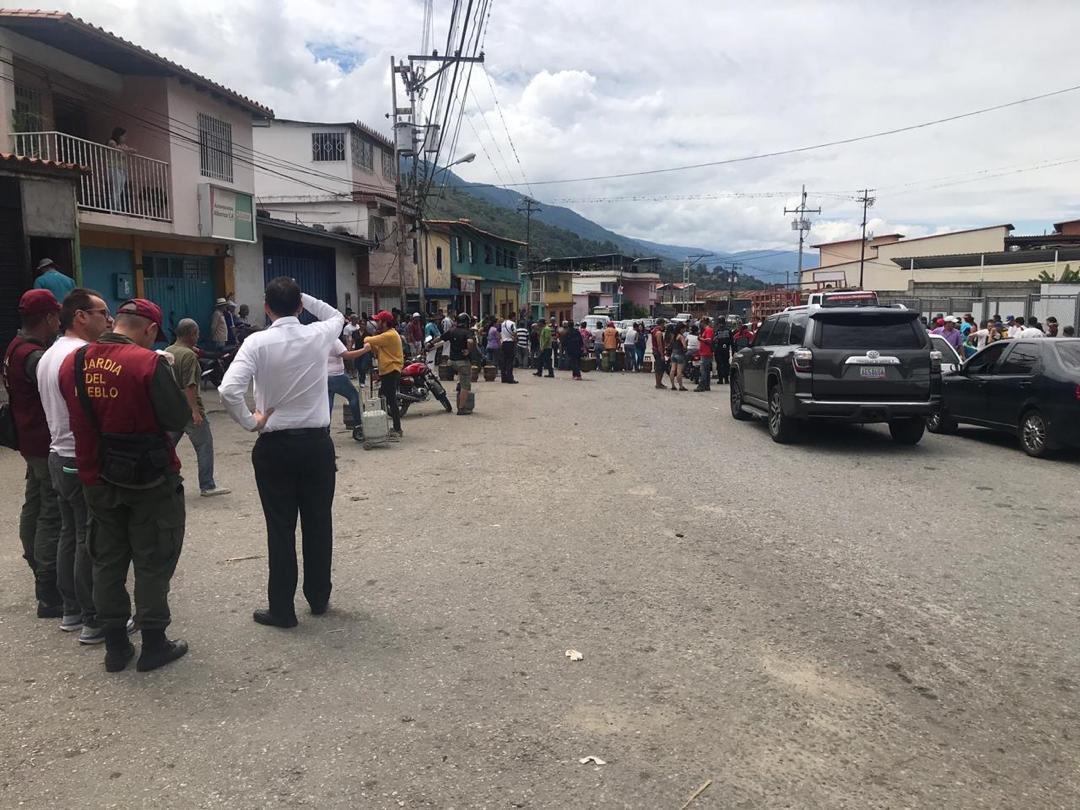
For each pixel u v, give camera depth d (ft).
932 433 40.88
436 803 9.84
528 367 99.30
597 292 257.75
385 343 37.42
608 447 36.06
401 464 31.68
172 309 61.21
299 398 14.83
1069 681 13.21
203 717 11.90
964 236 185.68
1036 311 75.20
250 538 21.22
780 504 25.16
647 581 17.95
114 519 13.07
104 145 51.31
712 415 48.60
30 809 9.68
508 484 28.04
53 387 13.89
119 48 49.39
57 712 12.05
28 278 37.52
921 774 10.57
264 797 9.95
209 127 61.21
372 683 13.00
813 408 34.09
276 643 14.52
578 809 9.75
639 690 12.82
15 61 46.93
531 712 12.10
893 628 15.35
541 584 17.74
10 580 18.06
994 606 16.48
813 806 9.86
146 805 9.78
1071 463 32.04
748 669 13.60
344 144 111.45
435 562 19.22
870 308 35.06
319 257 88.79
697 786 10.23
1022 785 10.34
